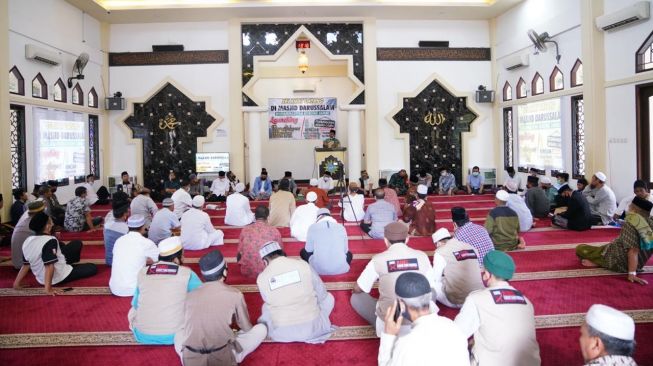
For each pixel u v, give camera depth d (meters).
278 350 2.58
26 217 4.10
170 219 4.84
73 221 6.05
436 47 9.78
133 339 2.78
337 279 3.78
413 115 9.83
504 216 4.54
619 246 3.70
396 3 8.75
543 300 3.22
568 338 2.65
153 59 9.62
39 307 3.30
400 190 9.16
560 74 7.77
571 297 3.27
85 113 8.83
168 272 2.66
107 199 8.99
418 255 2.53
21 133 7.06
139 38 9.62
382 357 1.79
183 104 9.68
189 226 4.93
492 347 1.87
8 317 3.12
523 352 1.86
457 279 2.93
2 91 6.40
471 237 3.27
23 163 7.07
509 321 1.87
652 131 6.01
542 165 8.32
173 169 9.75
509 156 9.62
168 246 2.73
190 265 4.34
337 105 11.76
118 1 8.67
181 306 2.65
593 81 6.71
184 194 6.26
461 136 9.94
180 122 9.69
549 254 4.42
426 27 9.77
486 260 2.02
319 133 11.77
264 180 9.09
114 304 3.35
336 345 2.64
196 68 9.62
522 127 8.93
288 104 11.74
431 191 9.74
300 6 8.73
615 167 6.54
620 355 1.36
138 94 9.65
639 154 6.14
